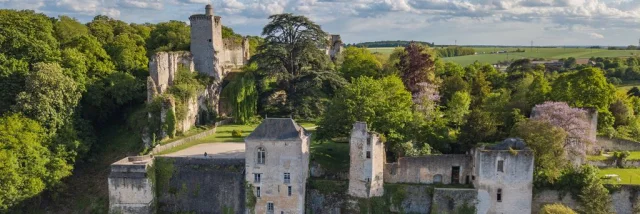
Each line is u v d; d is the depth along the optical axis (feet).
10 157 248.11
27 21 335.67
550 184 237.25
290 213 241.96
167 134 303.48
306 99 351.25
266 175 241.35
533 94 330.34
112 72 343.87
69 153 282.77
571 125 253.44
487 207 234.58
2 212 247.91
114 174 242.17
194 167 252.83
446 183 250.98
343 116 267.59
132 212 243.60
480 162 232.53
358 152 241.14
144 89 345.92
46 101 284.41
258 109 373.81
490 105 321.73
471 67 472.85
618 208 236.02
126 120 331.57
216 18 384.06
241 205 247.09
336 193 247.70
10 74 300.40
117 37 397.80
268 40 374.22
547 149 239.09
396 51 462.60
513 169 231.71
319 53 368.68
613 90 326.44
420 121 276.62
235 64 436.76
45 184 262.67
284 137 238.68
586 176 233.76
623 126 341.00
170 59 341.82
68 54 322.96
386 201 243.81
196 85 350.23
